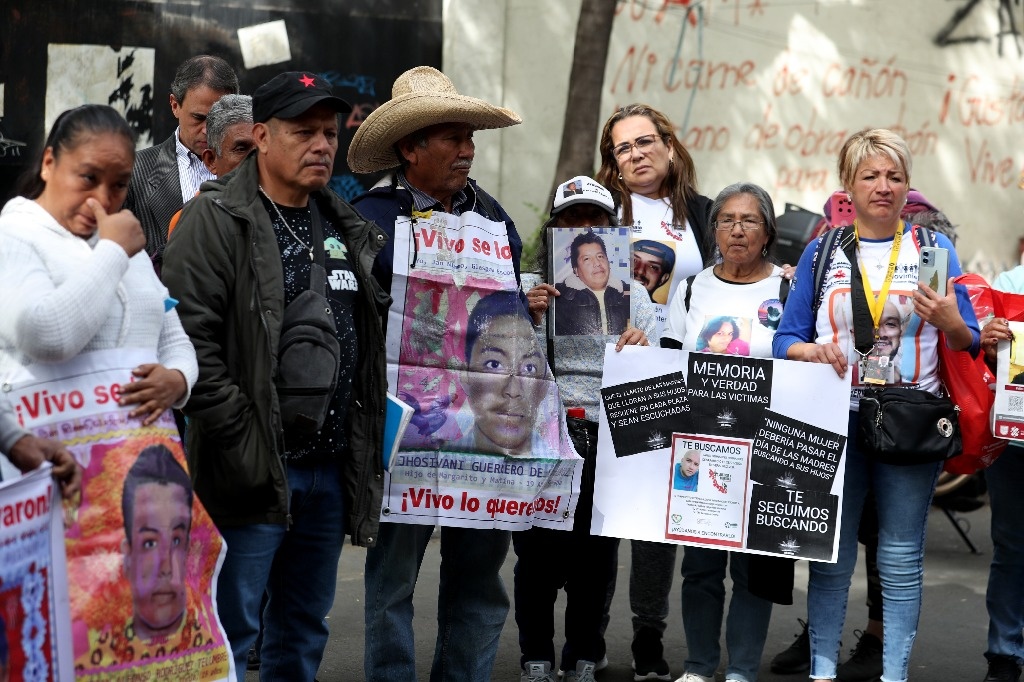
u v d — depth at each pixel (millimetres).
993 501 5207
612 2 10352
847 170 4703
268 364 3527
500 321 4312
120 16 9641
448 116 4164
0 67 9445
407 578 4242
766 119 11625
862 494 4715
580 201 4832
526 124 11141
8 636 2709
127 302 3143
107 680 3023
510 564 7188
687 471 4633
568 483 4406
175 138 5203
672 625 6184
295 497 3740
